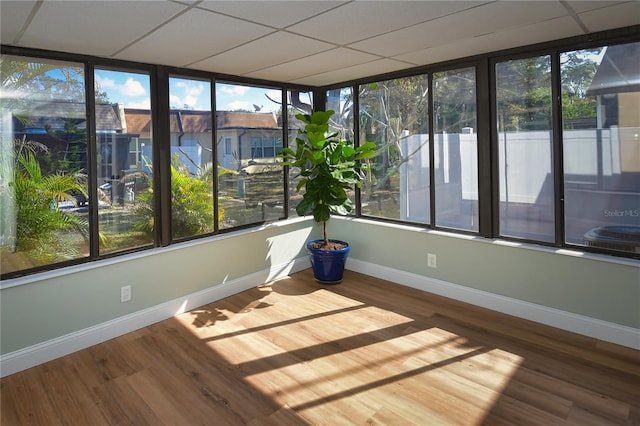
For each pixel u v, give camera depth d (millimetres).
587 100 2846
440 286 3764
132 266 3164
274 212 4367
